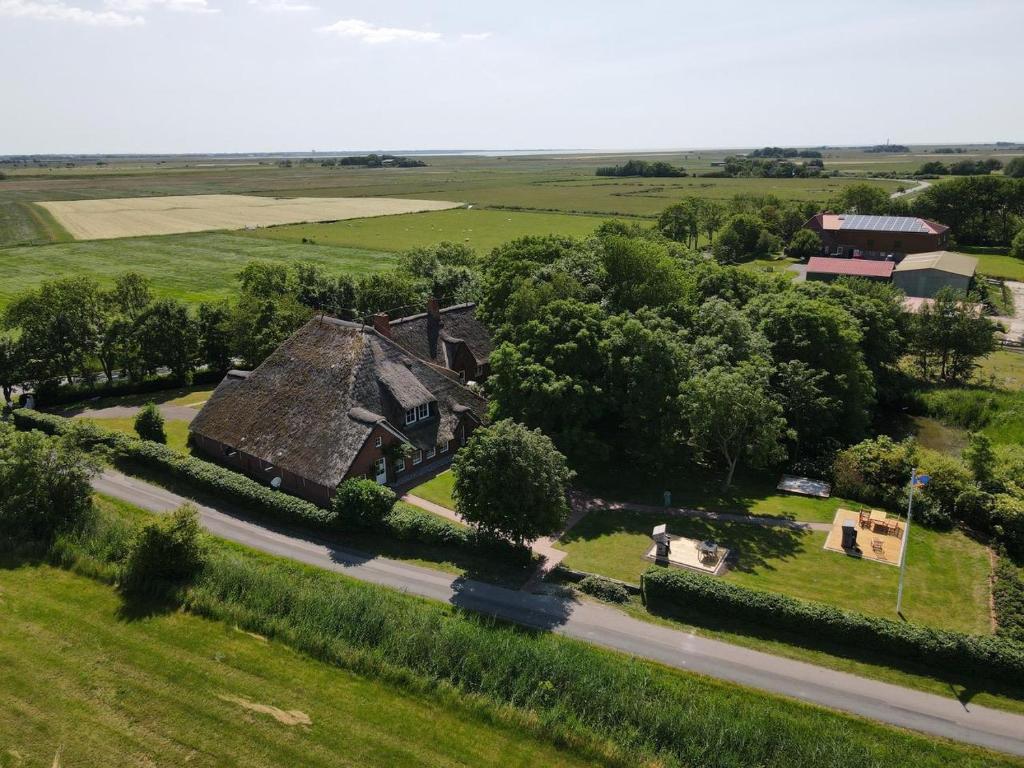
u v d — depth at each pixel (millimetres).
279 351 56938
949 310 77375
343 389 51312
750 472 56750
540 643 31406
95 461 42906
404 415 53406
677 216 148500
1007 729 28281
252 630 32688
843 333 60781
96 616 33094
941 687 30781
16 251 149375
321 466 48156
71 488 41000
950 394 72062
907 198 191000
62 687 28250
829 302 70875
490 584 38875
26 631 31672
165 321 74562
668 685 29656
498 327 71812
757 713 27562
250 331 76812
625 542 43969
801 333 60844
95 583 35875
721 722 26594
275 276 91625
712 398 49531
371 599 33906
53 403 70562
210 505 47938
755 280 79938
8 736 25656
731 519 47344
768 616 34625
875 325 71500
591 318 55375
